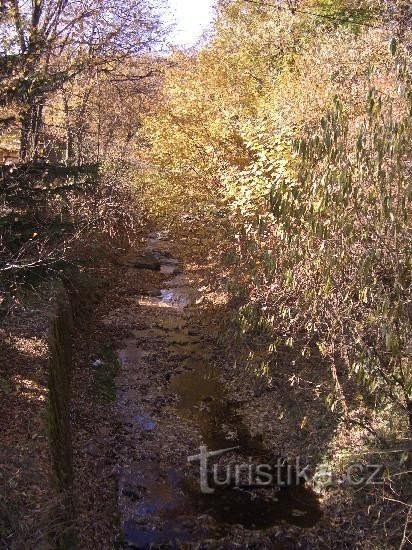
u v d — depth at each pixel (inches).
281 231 314.2
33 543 223.1
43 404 322.0
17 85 355.6
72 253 489.1
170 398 468.8
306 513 337.1
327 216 267.9
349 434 375.6
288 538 315.6
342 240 263.9
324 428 397.4
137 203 759.7
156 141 649.6
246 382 483.2
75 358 515.5
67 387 438.0
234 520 331.0
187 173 622.5
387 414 358.9
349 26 620.1
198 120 607.8
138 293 727.7
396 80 259.3
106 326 609.6
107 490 347.3
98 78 621.0
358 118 287.7
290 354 483.5
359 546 301.3
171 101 642.2
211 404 459.5
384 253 253.9
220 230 552.1
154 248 947.3
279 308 371.2
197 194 611.2
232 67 645.3
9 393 329.7
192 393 478.3
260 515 335.3
